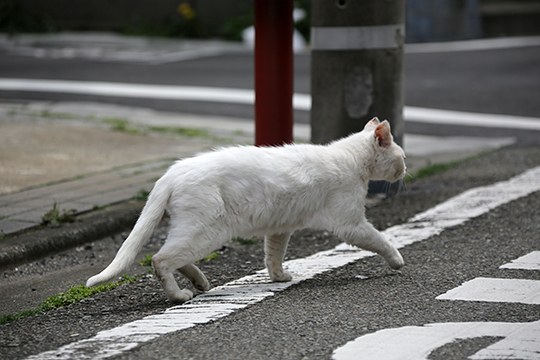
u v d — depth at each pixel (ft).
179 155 47.67
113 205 37.99
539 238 33.58
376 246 29.14
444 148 52.44
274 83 40.91
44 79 79.00
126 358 22.21
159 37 111.55
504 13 125.39
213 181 26.81
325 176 28.30
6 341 23.95
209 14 116.16
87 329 24.79
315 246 33.99
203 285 28.17
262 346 22.84
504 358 21.86
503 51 93.45
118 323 25.25
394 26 40.78
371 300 26.63
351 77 40.75
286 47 40.88
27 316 26.32
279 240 28.86
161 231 36.63
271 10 40.50
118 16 117.29
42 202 37.91
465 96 69.77
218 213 26.76
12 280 30.48
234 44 108.37
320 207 28.58
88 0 117.60
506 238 33.73
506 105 66.03
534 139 54.75
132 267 31.71
